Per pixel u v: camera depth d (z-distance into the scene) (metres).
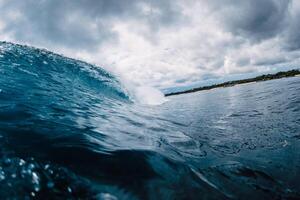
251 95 13.76
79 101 4.91
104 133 2.97
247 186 2.09
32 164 1.80
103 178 1.78
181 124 5.19
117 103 6.54
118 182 1.75
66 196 1.52
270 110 6.46
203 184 2.01
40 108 3.46
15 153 1.93
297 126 4.23
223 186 2.04
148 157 2.28
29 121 2.77
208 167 2.45
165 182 1.89
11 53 7.34
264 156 2.89
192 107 9.99
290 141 3.43
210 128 4.76
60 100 4.40
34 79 5.60
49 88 5.19
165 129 4.23
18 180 1.58
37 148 2.10
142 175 1.90
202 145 3.41
